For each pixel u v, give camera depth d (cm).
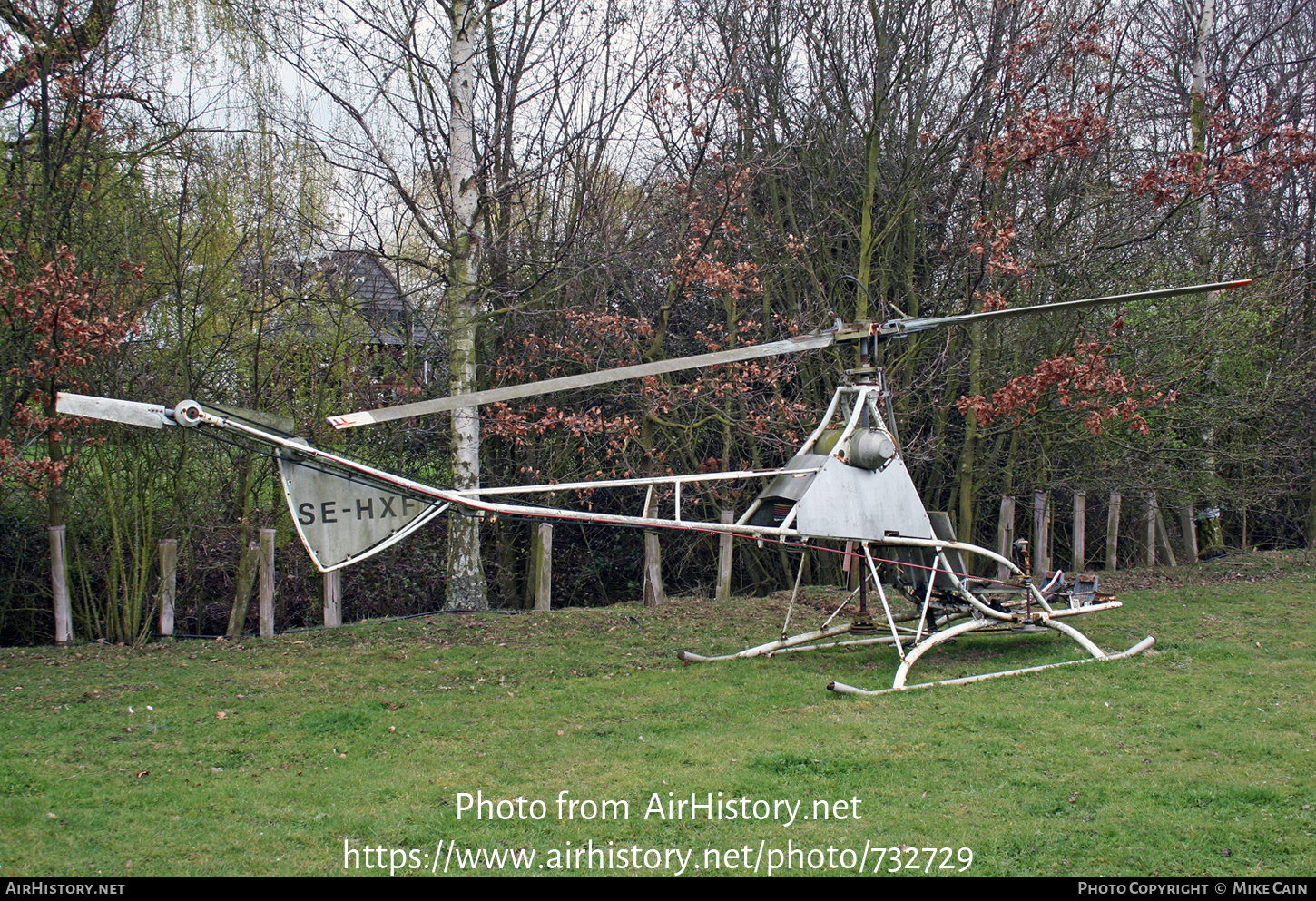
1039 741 518
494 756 520
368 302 1159
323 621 996
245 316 998
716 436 1352
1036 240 1175
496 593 1321
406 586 1196
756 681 668
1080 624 847
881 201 1300
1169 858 381
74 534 896
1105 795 442
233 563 1041
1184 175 1017
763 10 1279
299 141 1027
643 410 1163
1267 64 1466
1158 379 1159
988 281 1141
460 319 962
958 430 1326
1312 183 1377
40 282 757
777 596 1045
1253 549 1382
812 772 480
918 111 1257
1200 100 1285
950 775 472
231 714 610
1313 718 550
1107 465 1207
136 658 792
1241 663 685
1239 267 1305
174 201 945
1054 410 1132
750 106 1276
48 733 572
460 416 969
